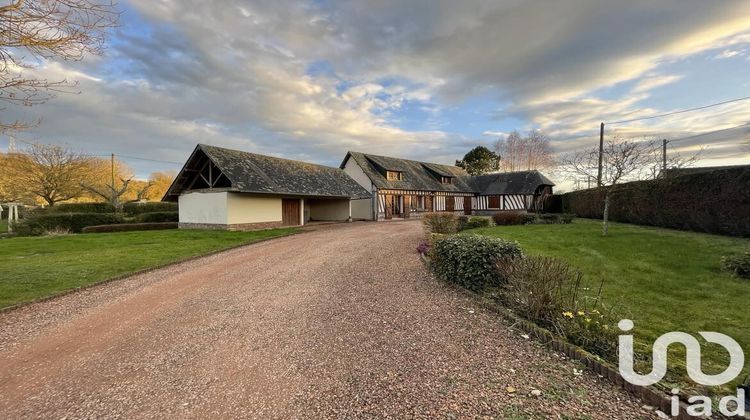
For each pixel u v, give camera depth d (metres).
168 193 18.36
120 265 8.40
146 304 5.59
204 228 17.55
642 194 13.34
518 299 4.55
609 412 2.53
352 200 28.12
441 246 6.66
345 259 8.83
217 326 4.54
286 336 4.14
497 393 2.80
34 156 28.11
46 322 4.83
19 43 5.57
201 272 7.86
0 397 2.96
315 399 2.80
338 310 5.02
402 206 28.86
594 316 3.79
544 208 26.69
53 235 15.67
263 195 18.61
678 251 7.73
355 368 3.30
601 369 3.05
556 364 3.26
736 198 9.23
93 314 5.14
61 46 5.88
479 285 5.61
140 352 3.81
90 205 27.09
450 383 2.97
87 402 2.86
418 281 6.49
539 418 2.46
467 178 37.28
